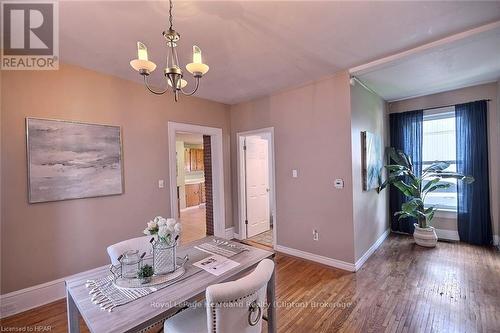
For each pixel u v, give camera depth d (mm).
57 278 2459
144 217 3139
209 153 4422
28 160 2303
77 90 2613
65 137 2518
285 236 3635
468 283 2566
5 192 2193
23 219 2283
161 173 3332
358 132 3195
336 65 2766
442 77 3318
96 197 2734
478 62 2842
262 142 4840
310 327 1977
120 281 1418
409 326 1949
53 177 2441
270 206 5391
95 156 2719
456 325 1938
